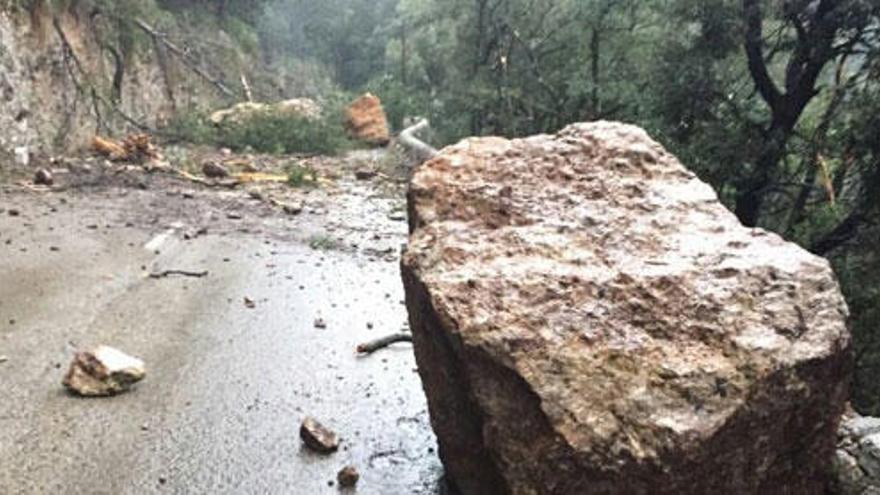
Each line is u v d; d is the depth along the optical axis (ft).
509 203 15.83
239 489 15.66
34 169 46.85
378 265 33.12
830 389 13.06
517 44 63.67
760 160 38.58
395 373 21.71
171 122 72.23
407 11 89.20
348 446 17.57
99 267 29.32
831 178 37.78
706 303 13.32
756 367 12.38
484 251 14.69
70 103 55.67
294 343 23.44
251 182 50.65
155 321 24.31
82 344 22.02
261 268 31.12
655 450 11.85
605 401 12.30
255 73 102.06
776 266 13.91
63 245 31.73
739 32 38.42
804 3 36.76
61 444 16.72
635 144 17.30
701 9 39.24
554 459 12.26
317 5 155.12
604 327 13.08
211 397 19.48
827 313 13.17
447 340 13.71
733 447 12.27
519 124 62.49
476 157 16.97
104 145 54.24
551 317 13.21
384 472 16.61
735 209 40.65
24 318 23.49
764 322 13.04
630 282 13.71
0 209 36.65
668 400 12.23
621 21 56.13
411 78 100.73
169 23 82.38
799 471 13.44
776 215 42.42
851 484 14.43
